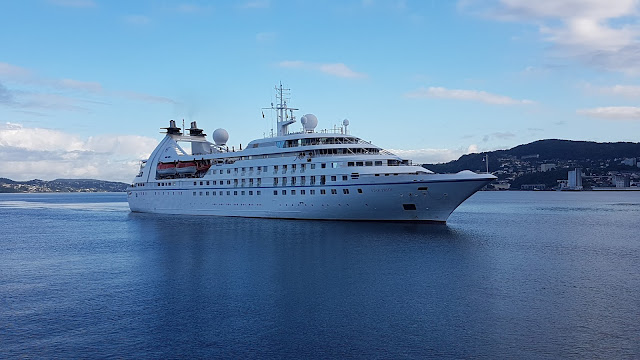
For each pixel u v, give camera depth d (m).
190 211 94.00
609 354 23.42
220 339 25.73
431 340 25.30
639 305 30.78
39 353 24.08
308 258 46.72
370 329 26.94
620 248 54.09
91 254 52.91
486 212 122.38
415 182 63.41
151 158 104.00
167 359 23.36
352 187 67.94
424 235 60.47
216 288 35.84
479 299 32.34
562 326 27.03
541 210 130.50
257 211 80.94
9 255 53.06
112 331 27.03
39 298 33.91
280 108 85.75
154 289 35.97
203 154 96.44
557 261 45.66
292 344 25.00
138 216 104.19
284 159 76.12
